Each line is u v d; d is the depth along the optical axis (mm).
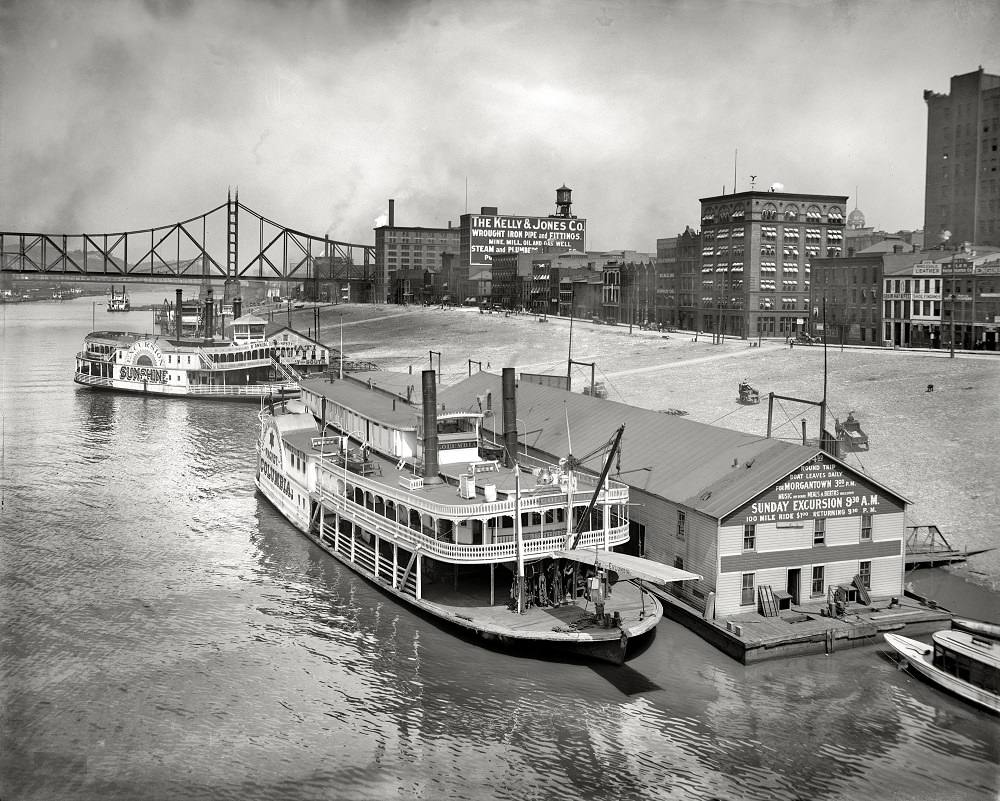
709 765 39125
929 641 49719
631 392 115562
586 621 48281
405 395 81875
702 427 63438
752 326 151125
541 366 140750
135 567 60969
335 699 43844
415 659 47562
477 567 57219
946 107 110625
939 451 80688
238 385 148750
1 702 43062
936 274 119500
